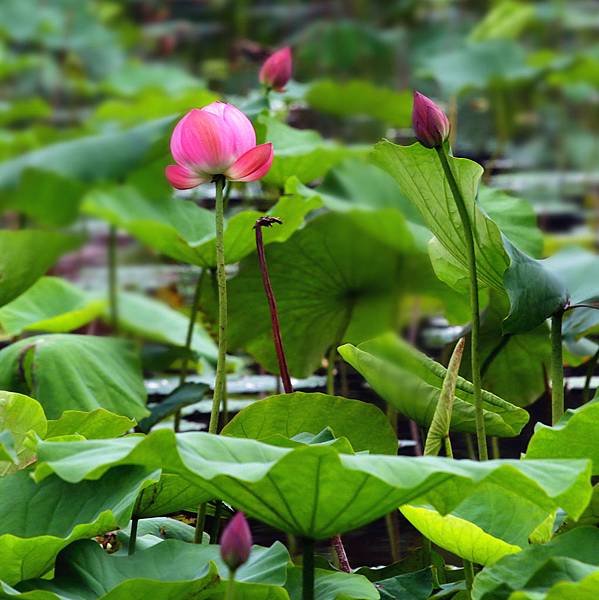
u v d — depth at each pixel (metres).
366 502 6.12
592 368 7.41
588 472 6.10
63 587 6.29
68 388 7.41
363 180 8.62
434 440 6.54
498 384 7.50
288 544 7.57
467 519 6.54
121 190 7.59
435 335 9.69
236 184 9.18
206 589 6.24
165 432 6.04
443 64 16.41
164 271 11.86
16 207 7.71
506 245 6.58
